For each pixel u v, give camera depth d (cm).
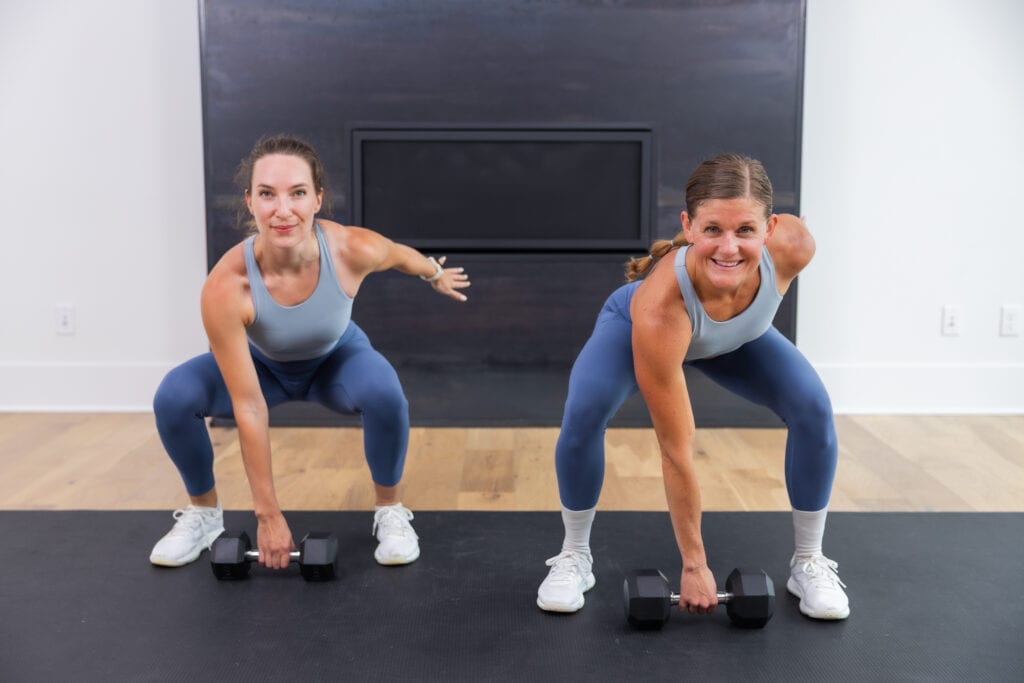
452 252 355
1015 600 209
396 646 190
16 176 377
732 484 296
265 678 177
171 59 371
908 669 180
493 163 351
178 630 196
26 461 319
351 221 352
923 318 381
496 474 307
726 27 344
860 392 383
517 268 356
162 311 383
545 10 343
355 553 238
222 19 344
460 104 348
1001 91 369
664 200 352
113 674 178
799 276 379
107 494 285
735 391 213
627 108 348
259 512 206
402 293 357
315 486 296
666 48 345
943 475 304
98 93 373
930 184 374
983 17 366
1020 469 310
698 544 185
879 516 261
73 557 234
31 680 175
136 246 381
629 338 200
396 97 347
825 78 369
